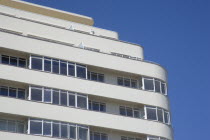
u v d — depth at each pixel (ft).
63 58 165.48
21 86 156.46
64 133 153.58
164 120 175.42
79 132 156.56
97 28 197.57
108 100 170.09
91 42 182.60
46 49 163.53
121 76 178.70
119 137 167.02
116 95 169.58
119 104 172.76
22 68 156.25
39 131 149.79
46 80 158.40
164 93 181.78
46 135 150.00
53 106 155.43
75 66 167.02
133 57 188.34
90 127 160.76
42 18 185.98
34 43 162.20
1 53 158.20
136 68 179.01
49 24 177.68
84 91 163.94
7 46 157.17
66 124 155.12
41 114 152.25
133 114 173.68
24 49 159.63
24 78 155.22
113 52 185.16
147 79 179.32
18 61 160.35
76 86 163.12
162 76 183.73
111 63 174.81
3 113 147.33
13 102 149.59
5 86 154.61
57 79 160.56
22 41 160.35
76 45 179.22
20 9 190.39
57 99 157.58
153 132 169.68
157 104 175.83
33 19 183.62
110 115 164.66
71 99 160.15
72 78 163.53
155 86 179.42
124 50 187.93
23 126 151.94
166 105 179.42
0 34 157.69
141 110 174.70
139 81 180.24
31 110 151.23
